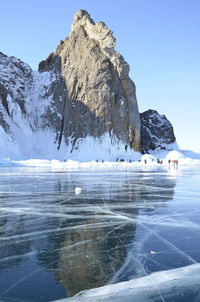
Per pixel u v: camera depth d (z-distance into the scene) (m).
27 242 8.71
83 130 102.12
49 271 6.60
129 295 5.51
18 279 6.20
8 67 107.62
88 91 104.94
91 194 18.55
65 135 103.38
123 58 109.88
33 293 5.59
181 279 6.15
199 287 5.81
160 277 6.25
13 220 11.56
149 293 5.59
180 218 11.77
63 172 41.12
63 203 15.23
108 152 99.38
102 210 13.42
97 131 101.88
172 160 82.81
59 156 98.06
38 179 28.97
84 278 6.23
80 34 114.31
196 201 15.88
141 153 109.94
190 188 21.72
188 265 6.88
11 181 26.84
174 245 8.36
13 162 67.56
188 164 79.44
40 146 100.69
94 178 30.41
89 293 5.59
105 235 9.41
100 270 6.62
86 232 9.79
